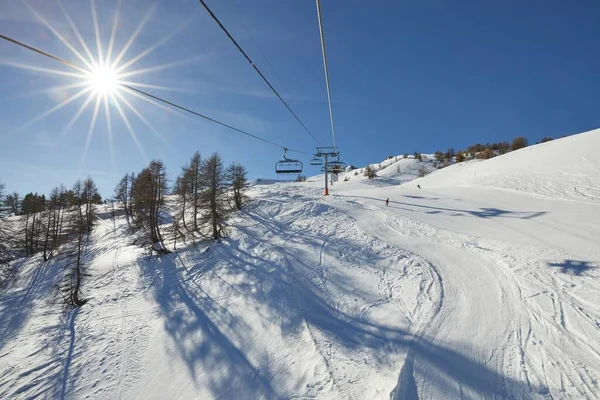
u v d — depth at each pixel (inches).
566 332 402.9
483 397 327.3
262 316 624.4
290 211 1311.5
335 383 402.0
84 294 908.0
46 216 1609.3
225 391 450.3
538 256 633.0
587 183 1160.8
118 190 2226.9
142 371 531.2
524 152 1967.3
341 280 705.6
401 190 1717.5
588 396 310.2
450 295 550.3
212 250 1074.1
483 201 1223.5
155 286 901.8
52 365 578.6
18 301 979.3
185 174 1398.9
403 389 347.3
